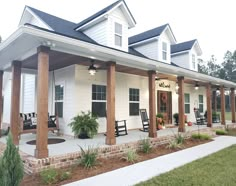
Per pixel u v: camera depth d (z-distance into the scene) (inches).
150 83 294.8
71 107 293.0
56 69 327.9
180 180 148.3
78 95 292.5
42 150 170.6
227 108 1306.6
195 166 183.0
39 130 171.3
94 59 239.1
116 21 343.0
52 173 153.7
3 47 190.7
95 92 317.4
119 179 151.9
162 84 437.7
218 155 223.8
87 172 168.9
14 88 235.3
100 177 156.6
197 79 401.7
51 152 188.5
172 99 460.4
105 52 210.8
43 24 344.8
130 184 141.8
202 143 300.8
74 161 186.5
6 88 495.5
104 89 329.7
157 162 199.6
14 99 234.8
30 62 261.3
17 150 120.3
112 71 238.7
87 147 211.0
